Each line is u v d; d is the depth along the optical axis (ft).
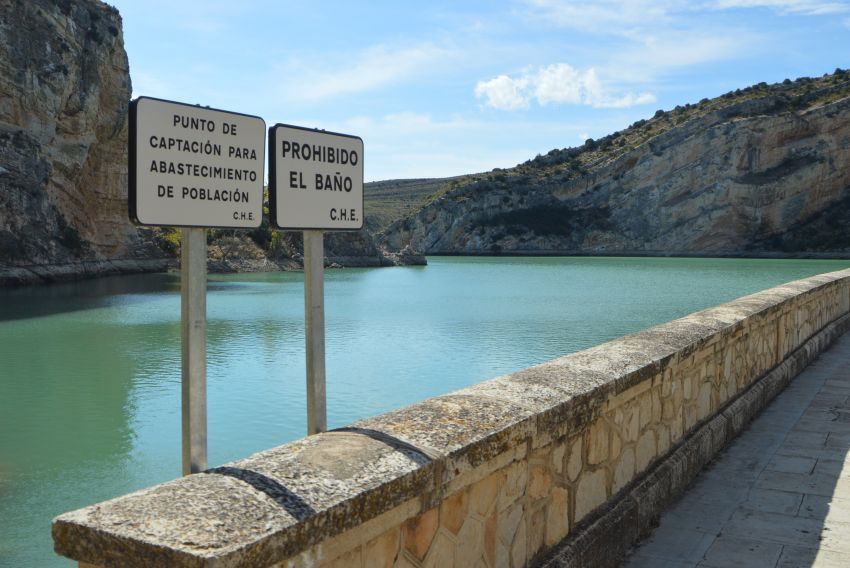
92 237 199.31
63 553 7.35
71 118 178.81
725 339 23.00
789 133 380.37
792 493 18.61
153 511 7.43
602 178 447.01
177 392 59.36
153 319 104.37
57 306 120.47
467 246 472.03
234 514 7.46
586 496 14.23
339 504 8.01
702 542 15.76
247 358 75.10
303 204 11.22
